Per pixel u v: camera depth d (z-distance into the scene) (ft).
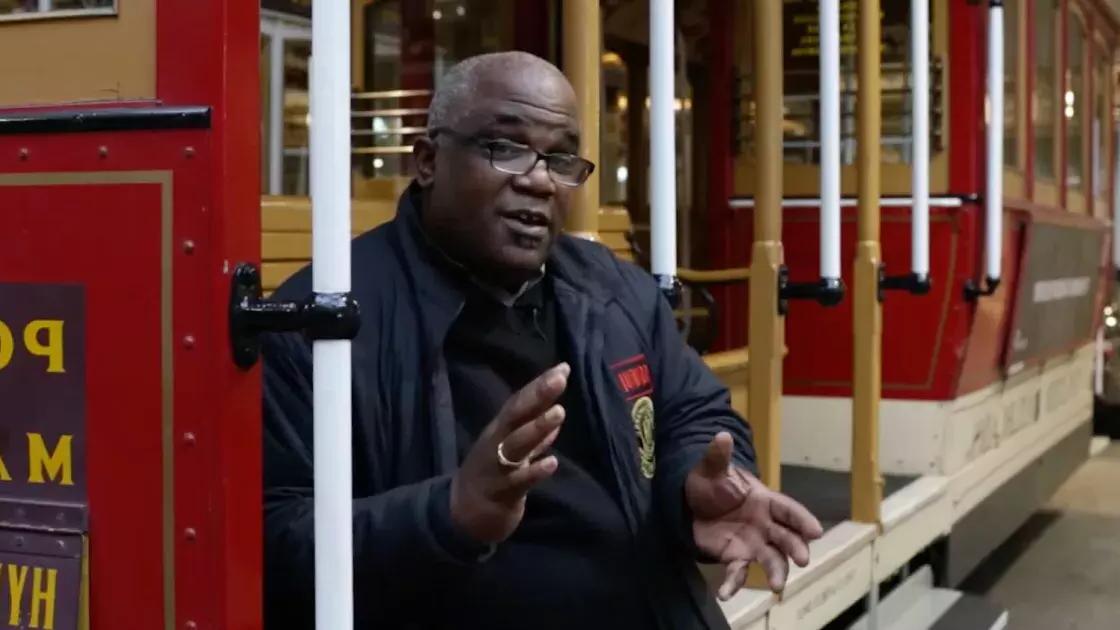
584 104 8.02
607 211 12.34
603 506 6.06
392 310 5.75
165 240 4.35
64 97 4.58
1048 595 19.30
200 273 4.32
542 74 5.89
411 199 6.16
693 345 16.53
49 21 4.59
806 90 16.60
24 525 4.55
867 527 12.84
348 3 4.52
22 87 4.64
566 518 5.96
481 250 5.81
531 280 6.24
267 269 7.98
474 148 5.76
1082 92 24.06
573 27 8.02
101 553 4.47
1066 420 23.47
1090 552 22.12
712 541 6.14
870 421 13.03
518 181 5.75
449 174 5.81
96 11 4.51
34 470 4.56
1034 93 19.69
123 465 4.43
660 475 6.39
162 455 4.38
